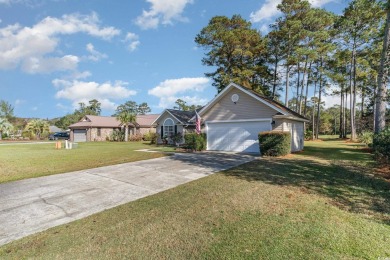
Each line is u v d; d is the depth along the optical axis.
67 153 16.45
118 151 17.59
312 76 33.06
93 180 7.91
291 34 27.73
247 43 27.80
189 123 24.97
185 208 5.25
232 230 4.16
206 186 6.97
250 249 3.54
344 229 4.16
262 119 15.43
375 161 11.17
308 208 5.14
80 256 3.46
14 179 8.12
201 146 17.20
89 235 4.10
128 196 6.24
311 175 8.22
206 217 4.74
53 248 3.70
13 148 21.84
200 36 29.08
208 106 17.47
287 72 29.94
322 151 16.28
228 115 16.83
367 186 6.82
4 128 43.94
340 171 8.88
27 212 5.19
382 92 13.41
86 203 5.73
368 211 4.98
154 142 28.16
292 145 16.17
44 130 47.38
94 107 75.50
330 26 27.80
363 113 37.66
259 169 9.31
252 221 4.51
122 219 4.75
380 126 14.32
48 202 5.80
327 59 31.02
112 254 3.49
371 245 3.63
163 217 4.79
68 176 8.52
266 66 30.45
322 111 57.66
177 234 4.06
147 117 44.34
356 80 30.41
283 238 3.85
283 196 5.95
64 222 4.68
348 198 5.80
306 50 26.30
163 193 6.42
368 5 22.84
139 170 9.51
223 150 17.05
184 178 8.09
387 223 4.40
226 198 5.83
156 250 3.58
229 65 29.64
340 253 3.43
